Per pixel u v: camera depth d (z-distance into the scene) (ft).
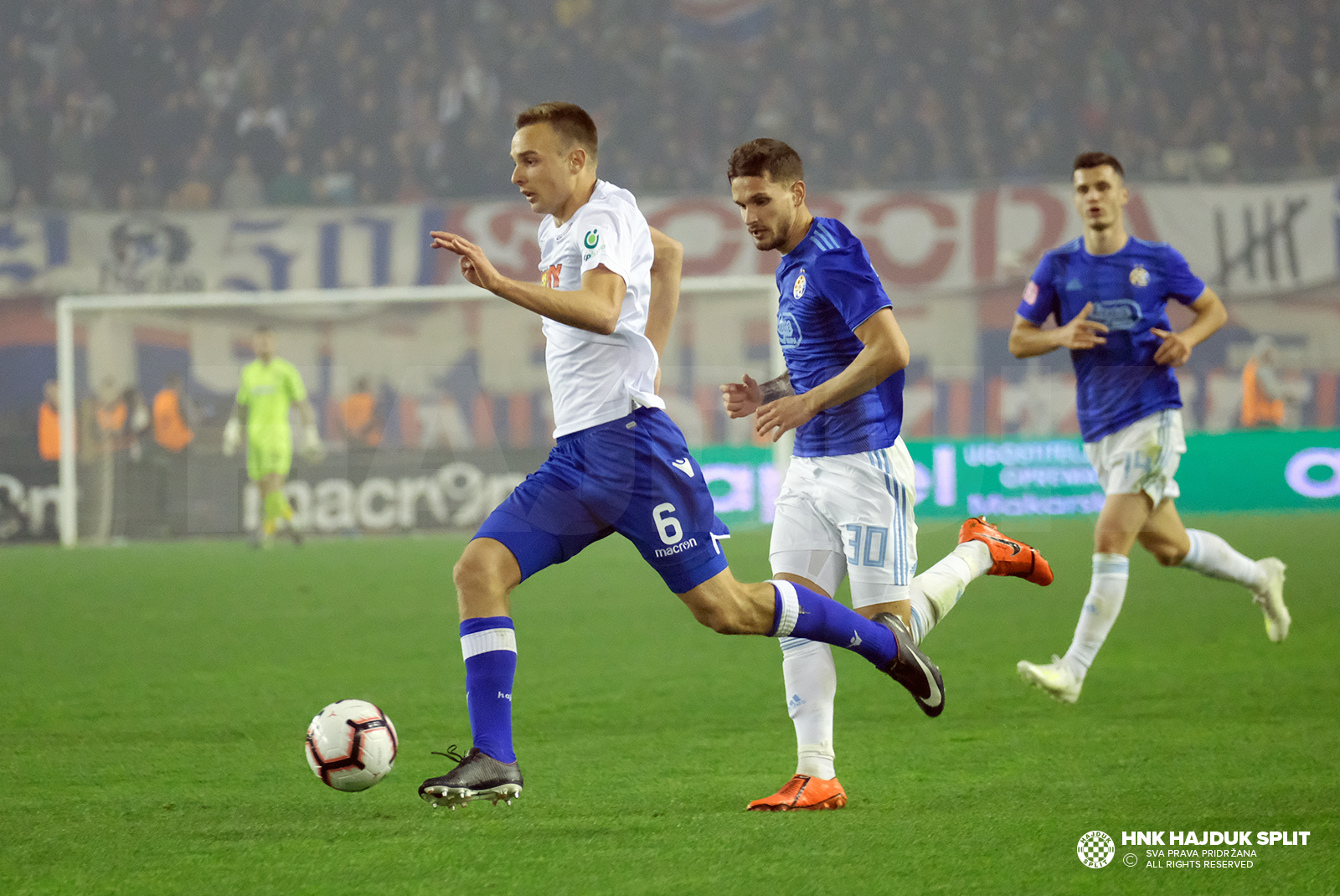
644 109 250.16
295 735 54.80
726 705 60.34
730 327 173.06
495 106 248.93
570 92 250.57
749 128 249.34
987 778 44.62
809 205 180.65
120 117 242.17
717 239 182.50
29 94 240.32
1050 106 248.11
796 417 41.45
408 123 246.06
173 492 170.91
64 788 45.44
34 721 58.39
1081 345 57.93
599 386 38.68
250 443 153.69
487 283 34.96
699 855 35.17
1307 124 245.24
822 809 40.55
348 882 33.30
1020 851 34.99
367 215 186.70
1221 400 174.91
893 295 177.37
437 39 249.34
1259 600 65.72
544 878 33.19
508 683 37.83
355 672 71.26
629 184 248.32
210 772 47.93
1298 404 174.50
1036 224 177.99
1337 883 31.94
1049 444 174.29
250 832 38.96
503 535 38.63
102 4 244.01
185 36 245.24
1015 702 59.62
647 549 38.96
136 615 95.14
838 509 43.60
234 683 67.92
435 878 33.53
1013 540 48.88
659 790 43.96
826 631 40.47
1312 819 38.01
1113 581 56.39
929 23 250.57
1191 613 88.84
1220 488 173.58
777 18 252.21
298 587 111.96
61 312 169.37
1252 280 175.42
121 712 60.44
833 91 250.37
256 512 156.04
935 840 36.24
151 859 35.88
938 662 71.20
